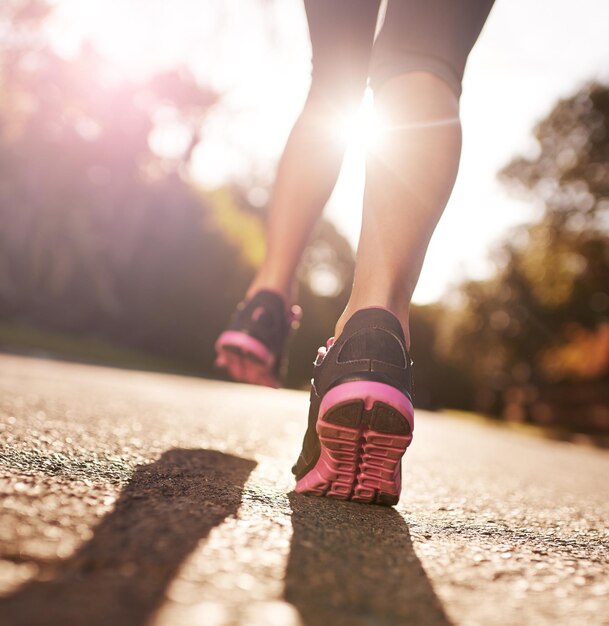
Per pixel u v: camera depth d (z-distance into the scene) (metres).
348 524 0.87
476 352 26.83
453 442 3.48
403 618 0.54
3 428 1.28
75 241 17.70
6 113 17.25
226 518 0.78
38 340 12.05
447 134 1.06
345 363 0.99
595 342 22.72
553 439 10.35
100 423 1.63
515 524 1.09
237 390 7.12
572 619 0.59
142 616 0.47
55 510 0.71
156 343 18.91
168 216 18.47
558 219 21.16
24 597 0.48
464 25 1.11
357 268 1.08
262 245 19.25
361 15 1.43
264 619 0.49
